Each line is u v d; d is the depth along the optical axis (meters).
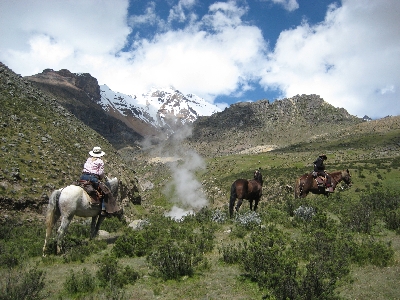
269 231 11.15
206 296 6.82
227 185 79.44
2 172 20.30
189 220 16.61
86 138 39.16
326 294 6.20
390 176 45.97
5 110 29.02
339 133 157.50
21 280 6.86
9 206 18.55
